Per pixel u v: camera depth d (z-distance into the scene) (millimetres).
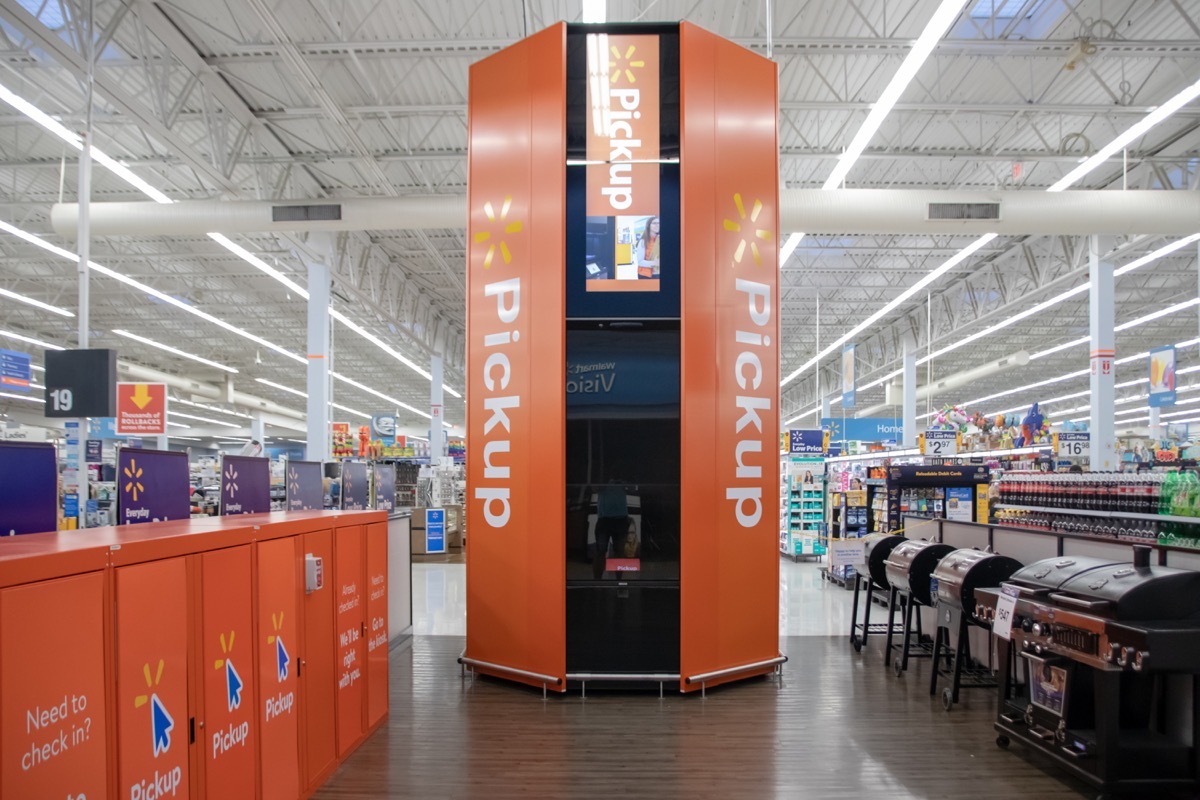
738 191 5152
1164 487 4008
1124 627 2953
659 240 4926
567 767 3641
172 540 2357
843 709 4512
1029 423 12344
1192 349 22984
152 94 8766
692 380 4836
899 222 10266
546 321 4891
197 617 2484
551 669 4746
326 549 3564
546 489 4828
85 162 6898
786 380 30641
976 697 4766
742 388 5086
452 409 42000
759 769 3619
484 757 3766
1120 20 8375
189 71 9164
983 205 10188
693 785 3436
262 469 5164
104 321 21078
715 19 8289
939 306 19562
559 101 4926
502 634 5004
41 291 18016
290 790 3113
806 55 8641
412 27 8398
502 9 8047
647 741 3988
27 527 2930
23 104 7121
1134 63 9148
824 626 7066
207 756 2510
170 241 14938
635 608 4777
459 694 4809
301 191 12961
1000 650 3926
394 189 11930
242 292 18672
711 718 4352
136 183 9688
